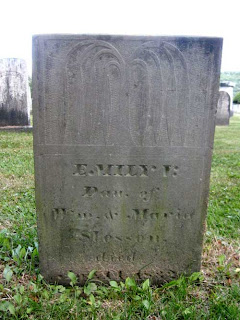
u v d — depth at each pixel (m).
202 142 0.66
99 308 0.63
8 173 1.43
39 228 0.69
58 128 0.64
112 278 0.72
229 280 0.72
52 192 0.67
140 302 0.64
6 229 0.87
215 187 1.37
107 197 0.68
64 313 0.61
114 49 0.62
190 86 0.64
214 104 0.65
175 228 0.70
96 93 0.63
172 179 0.68
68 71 0.62
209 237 0.91
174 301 0.64
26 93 2.76
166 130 0.65
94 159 0.66
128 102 0.64
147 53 0.62
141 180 0.67
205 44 0.62
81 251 0.70
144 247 0.71
